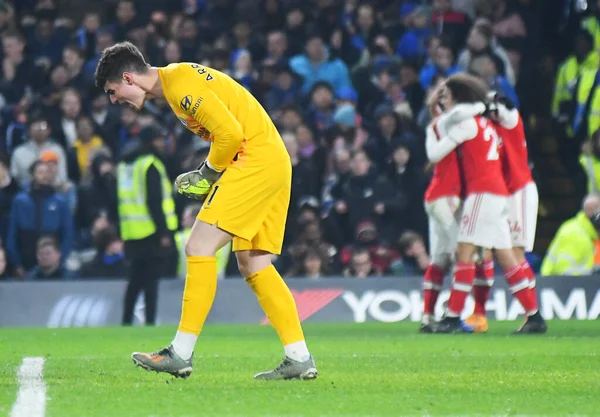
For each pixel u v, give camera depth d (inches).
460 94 1470.2
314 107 2365.9
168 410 698.8
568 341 1346.0
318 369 976.9
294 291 1841.8
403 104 2395.4
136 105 847.7
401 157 2185.0
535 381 881.5
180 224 2133.4
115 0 2669.8
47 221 2028.8
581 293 1862.7
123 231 1775.3
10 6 2534.5
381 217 2155.5
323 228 2122.3
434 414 692.1
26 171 2226.9
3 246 2116.1
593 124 2487.7
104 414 680.4
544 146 2593.5
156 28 2536.9
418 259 2021.4
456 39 2566.4
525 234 1515.7
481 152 1470.2
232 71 2476.6
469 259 1494.8
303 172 2160.4
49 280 1902.1
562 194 2532.0
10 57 2429.9
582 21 2637.8
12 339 1416.1
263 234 858.8
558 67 2657.5
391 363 1042.1
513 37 2610.7
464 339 1384.1
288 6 2593.5
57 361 1052.5
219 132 820.0
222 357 1111.0
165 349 845.2
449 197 1505.9
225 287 1843.0
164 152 2027.6
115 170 2159.2
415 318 1840.6
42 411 691.4
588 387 840.3
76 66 2412.6
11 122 2330.2
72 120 2326.5
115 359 1078.4
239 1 2615.7
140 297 1856.5
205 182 846.5
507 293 1845.5
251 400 747.4
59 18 2615.7
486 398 771.4
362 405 729.6
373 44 2517.2
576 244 1911.9
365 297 1845.5
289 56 2513.5
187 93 827.4
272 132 857.5
